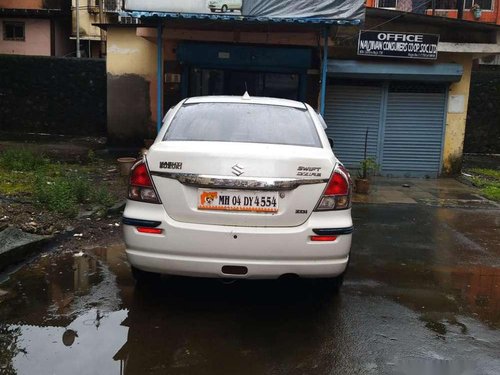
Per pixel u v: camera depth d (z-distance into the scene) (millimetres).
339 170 4023
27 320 3883
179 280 4793
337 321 4062
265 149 3973
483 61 18625
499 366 3455
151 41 11555
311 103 11648
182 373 3244
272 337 3764
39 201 6797
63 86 16656
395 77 11242
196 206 3850
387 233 6844
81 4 21547
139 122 12992
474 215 8133
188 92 11766
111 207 7020
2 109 16781
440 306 4445
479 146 16953
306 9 9242
